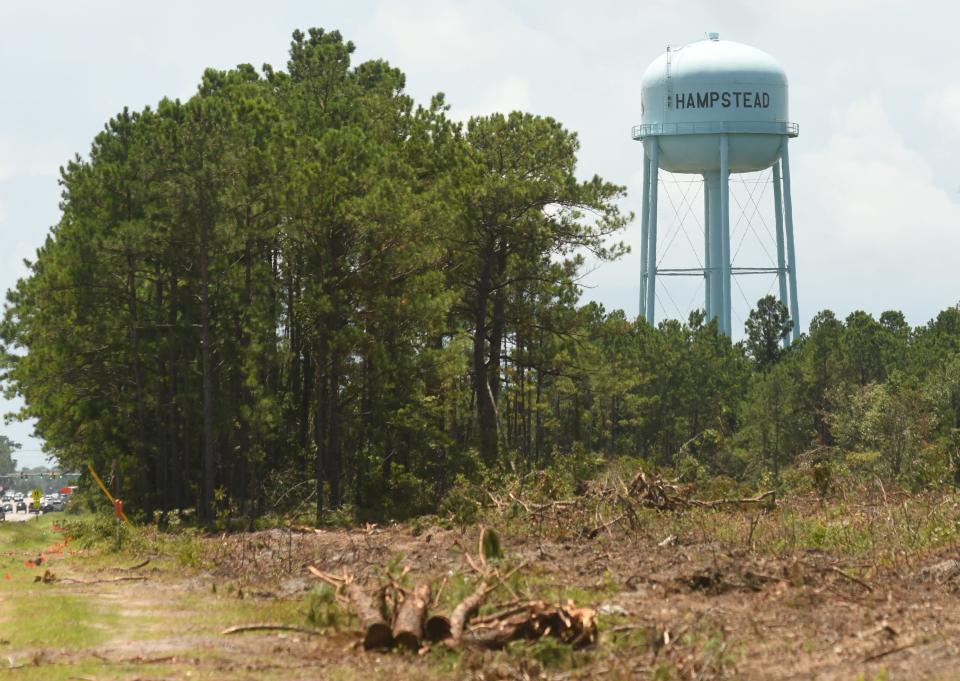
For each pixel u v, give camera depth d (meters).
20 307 62.34
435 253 54.62
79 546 39.19
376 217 52.28
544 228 58.56
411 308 53.41
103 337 54.50
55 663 19.19
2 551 38.38
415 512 52.81
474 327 63.22
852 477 45.34
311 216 52.28
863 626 19.88
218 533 46.41
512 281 60.62
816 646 18.41
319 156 55.31
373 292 53.88
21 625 22.91
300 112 61.97
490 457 56.00
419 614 19.89
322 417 53.53
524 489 41.03
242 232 52.47
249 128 53.56
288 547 33.12
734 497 39.88
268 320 51.56
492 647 19.27
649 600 23.36
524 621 19.47
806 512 38.19
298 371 58.78
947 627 19.19
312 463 56.50
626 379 65.44
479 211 58.50
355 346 53.19
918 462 62.47
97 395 57.84
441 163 62.28
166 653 19.92
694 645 18.61
